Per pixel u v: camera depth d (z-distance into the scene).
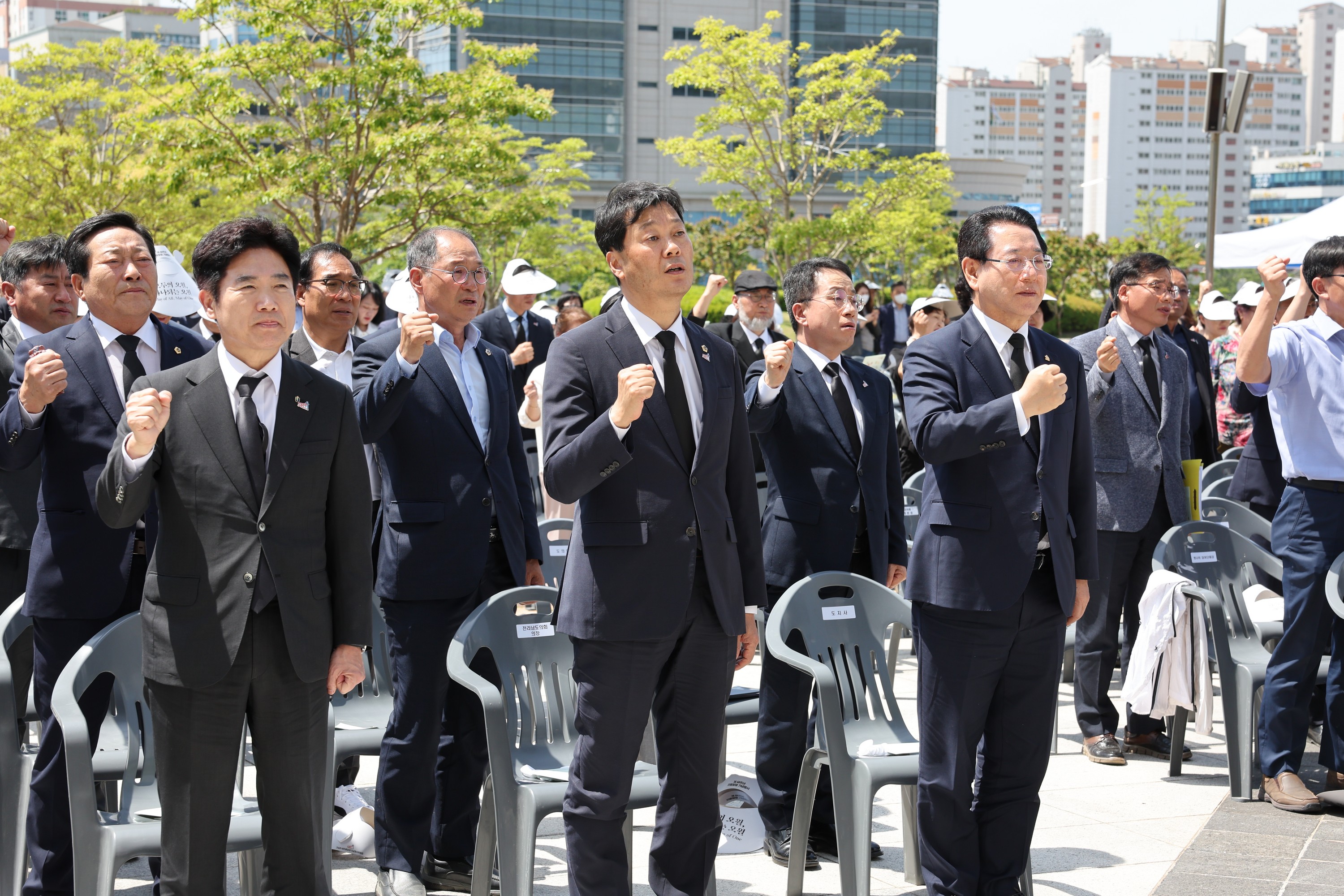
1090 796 4.61
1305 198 163.00
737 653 3.28
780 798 4.04
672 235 2.99
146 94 20.34
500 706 3.15
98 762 3.23
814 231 27.38
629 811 3.18
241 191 16.75
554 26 56.56
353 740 3.74
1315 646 4.44
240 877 3.19
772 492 4.24
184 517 2.73
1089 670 5.10
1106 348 3.71
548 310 11.12
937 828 3.33
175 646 2.71
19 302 4.48
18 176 21.14
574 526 3.11
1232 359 8.12
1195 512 5.21
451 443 3.77
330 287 4.39
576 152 34.03
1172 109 169.25
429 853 3.82
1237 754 4.56
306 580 2.79
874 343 15.32
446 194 17.78
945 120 175.38
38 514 3.88
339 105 16.78
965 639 3.28
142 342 3.53
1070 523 3.38
